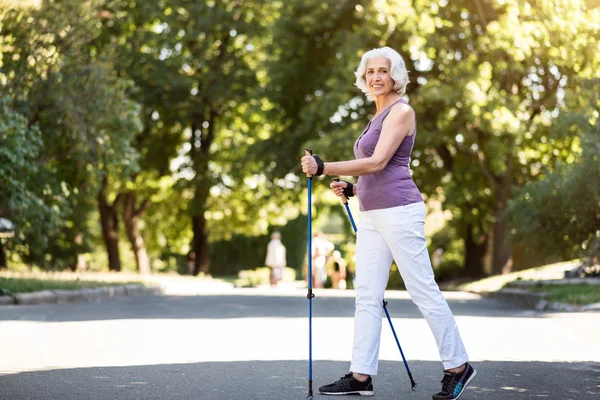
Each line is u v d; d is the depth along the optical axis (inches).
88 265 2033.7
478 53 1182.3
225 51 1563.7
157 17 1467.8
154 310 624.7
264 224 1833.2
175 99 1485.0
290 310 637.3
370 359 262.5
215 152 1630.2
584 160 756.0
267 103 1556.3
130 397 256.4
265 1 1553.9
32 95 816.3
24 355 353.7
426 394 264.8
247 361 339.9
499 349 387.2
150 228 2027.6
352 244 2107.5
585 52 1118.4
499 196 1241.4
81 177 946.7
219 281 1267.2
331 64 1333.7
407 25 1119.0
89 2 812.0
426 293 253.6
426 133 1191.6
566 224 823.1
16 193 747.4
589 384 284.0
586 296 642.8
